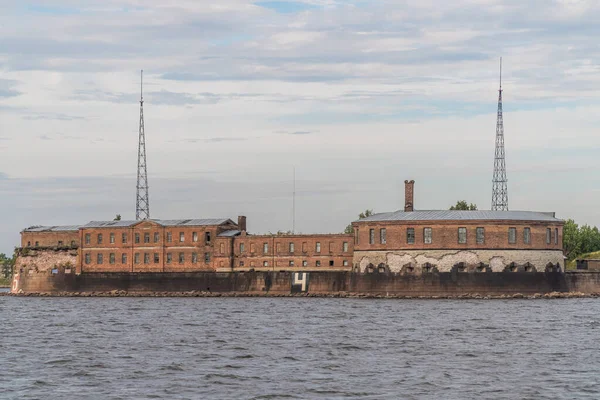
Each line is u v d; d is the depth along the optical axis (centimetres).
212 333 12625
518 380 8688
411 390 8269
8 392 8312
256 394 8150
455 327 13050
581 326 13125
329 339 11706
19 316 16312
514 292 19925
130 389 8406
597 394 8088
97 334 12744
